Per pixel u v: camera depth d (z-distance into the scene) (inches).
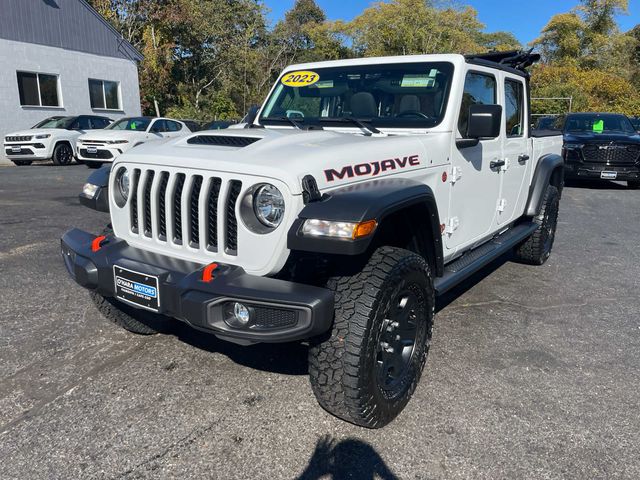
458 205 144.9
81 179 469.7
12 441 100.6
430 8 1710.1
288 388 121.3
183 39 1284.4
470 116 129.3
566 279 210.2
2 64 677.9
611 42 1839.3
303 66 167.6
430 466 95.7
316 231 89.9
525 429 107.3
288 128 146.1
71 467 93.6
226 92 1459.2
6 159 674.2
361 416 100.7
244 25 1571.1
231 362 133.3
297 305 88.5
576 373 131.5
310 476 92.6
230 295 91.4
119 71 865.5
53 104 759.1
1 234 256.1
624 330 159.6
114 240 120.3
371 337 96.9
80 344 141.1
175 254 109.6
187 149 112.9
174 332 150.4
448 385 124.1
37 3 717.9
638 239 285.7
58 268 204.2
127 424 106.5
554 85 1413.6
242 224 98.9
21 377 123.7
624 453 100.2
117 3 1144.2
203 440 102.0
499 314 170.4
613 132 481.1
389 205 95.8
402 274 102.3
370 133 136.4
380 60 154.3
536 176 211.9
